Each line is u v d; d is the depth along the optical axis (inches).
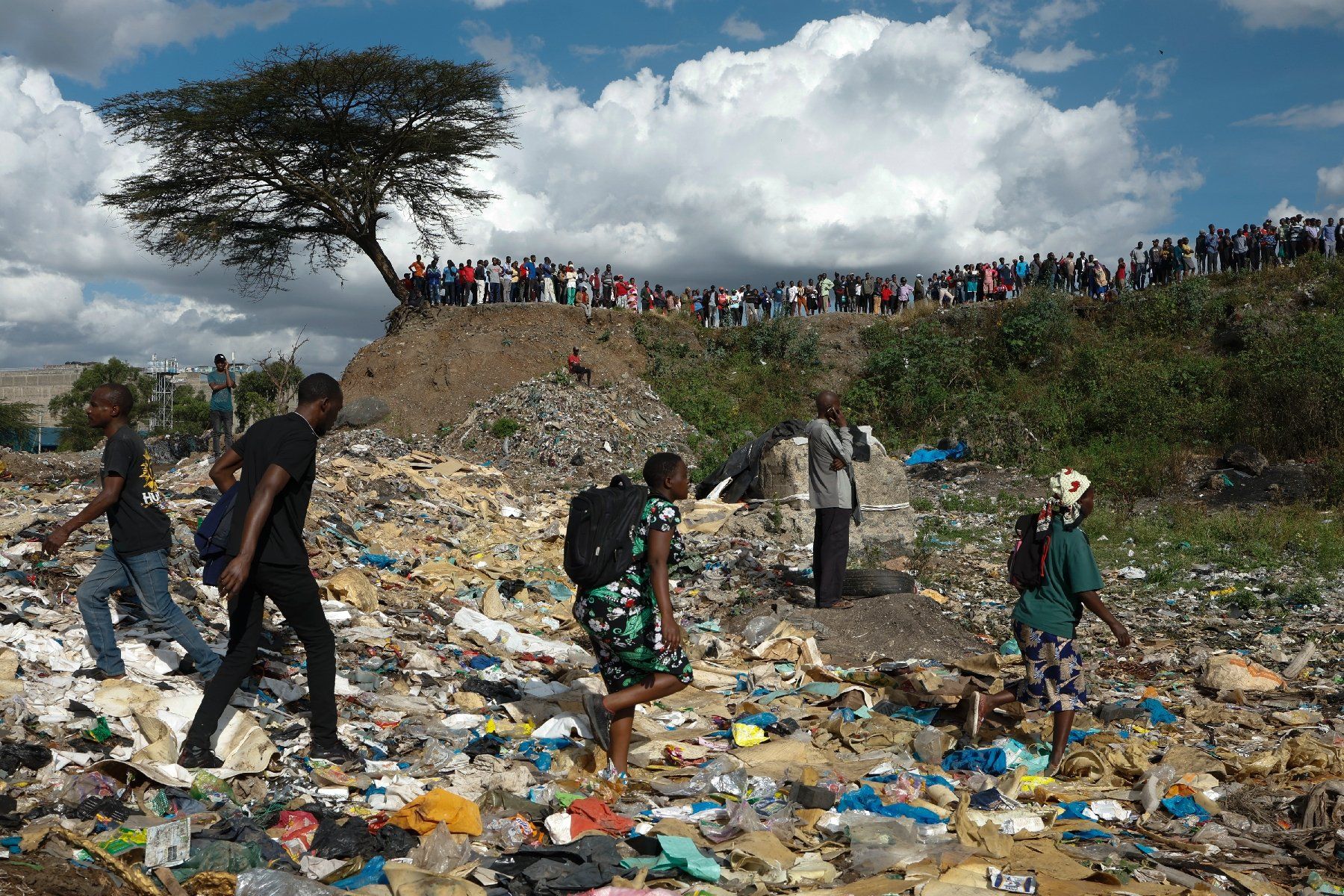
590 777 169.3
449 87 1098.1
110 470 174.6
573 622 316.5
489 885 123.6
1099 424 888.9
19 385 3991.1
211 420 676.7
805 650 287.6
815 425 333.4
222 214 1090.7
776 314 1334.9
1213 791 181.5
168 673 193.9
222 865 120.0
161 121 1018.1
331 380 169.5
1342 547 513.3
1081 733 216.1
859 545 469.7
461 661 251.6
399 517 428.8
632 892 119.6
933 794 171.8
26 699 163.5
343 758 168.6
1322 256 1131.9
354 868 126.4
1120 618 384.5
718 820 157.4
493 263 1262.3
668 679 172.1
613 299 1295.5
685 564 401.7
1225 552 524.1
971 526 616.1
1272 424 787.4
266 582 158.9
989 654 260.5
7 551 254.8
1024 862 142.3
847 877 138.8
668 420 1034.1
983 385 1059.3
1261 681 271.1
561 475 867.4
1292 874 145.3
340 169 1146.7
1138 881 137.1
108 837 124.3
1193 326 1062.4
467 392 1073.5
